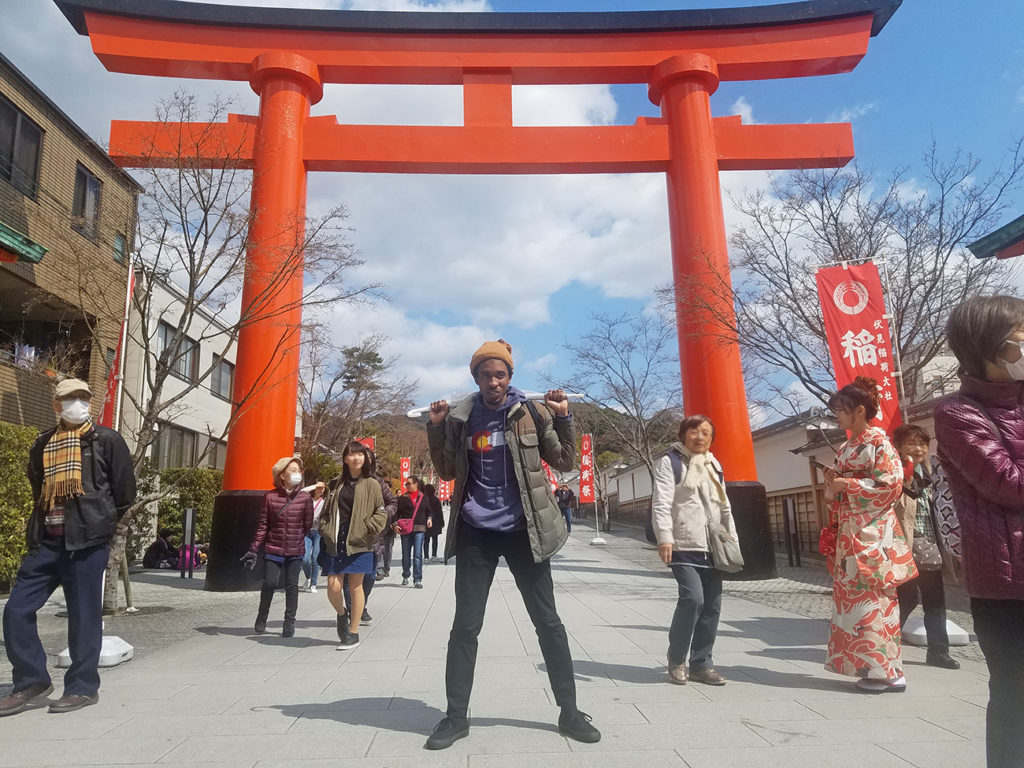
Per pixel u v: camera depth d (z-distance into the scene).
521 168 13.52
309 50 13.14
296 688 4.74
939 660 5.21
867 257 11.39
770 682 4.75
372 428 26.59
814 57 13.35
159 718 3.99
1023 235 9.16
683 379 12.99
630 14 13.46
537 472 3.70
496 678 4.94
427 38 13.34
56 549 4.39
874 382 4.81
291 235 11.98
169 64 12.84
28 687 4.24
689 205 12.98
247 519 11.55
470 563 3.66
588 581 12.34
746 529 12.28
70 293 12.91
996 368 2.28
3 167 11.78
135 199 11.63
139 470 9.40
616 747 3.39
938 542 5.39
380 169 13.37
